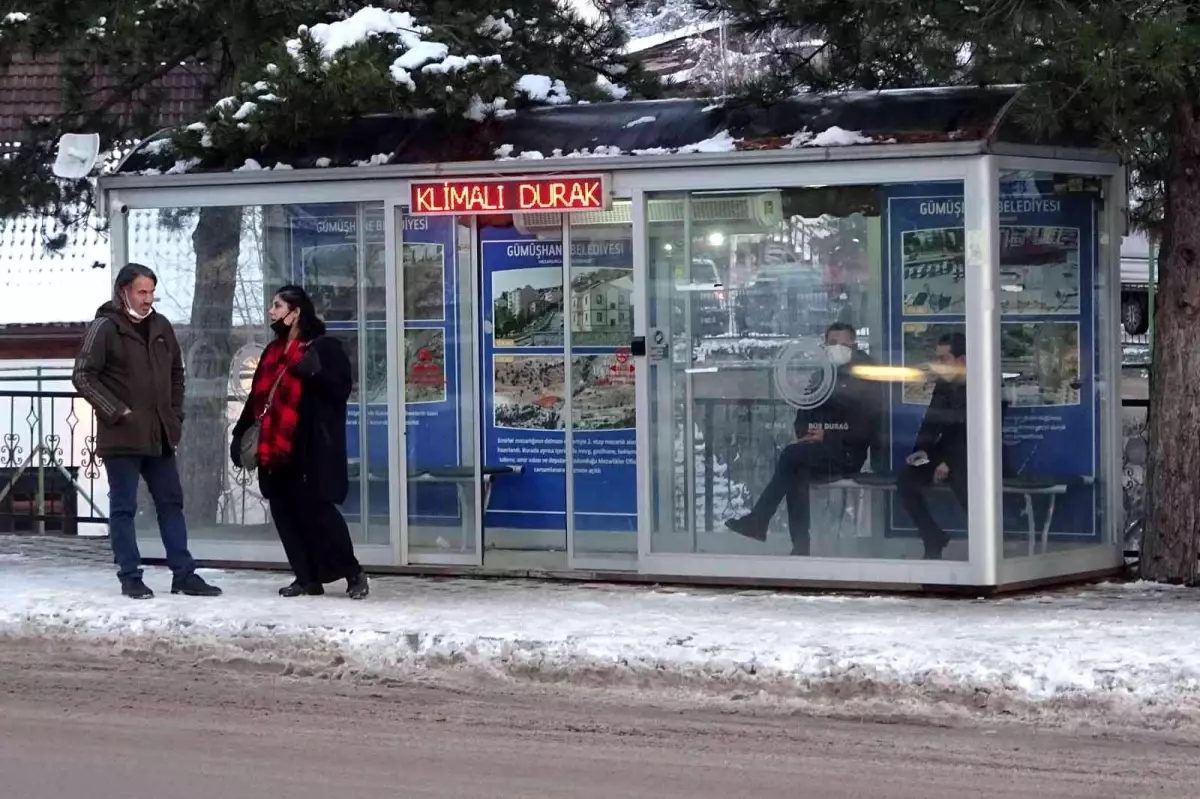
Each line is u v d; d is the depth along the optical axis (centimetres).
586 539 1064
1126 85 849
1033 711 745
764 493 1014
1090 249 1009
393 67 1050
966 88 992
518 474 1085
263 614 916
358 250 1090
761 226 1003
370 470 1105
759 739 713
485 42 1210
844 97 1008
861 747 698
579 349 1062
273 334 1109
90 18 1185
